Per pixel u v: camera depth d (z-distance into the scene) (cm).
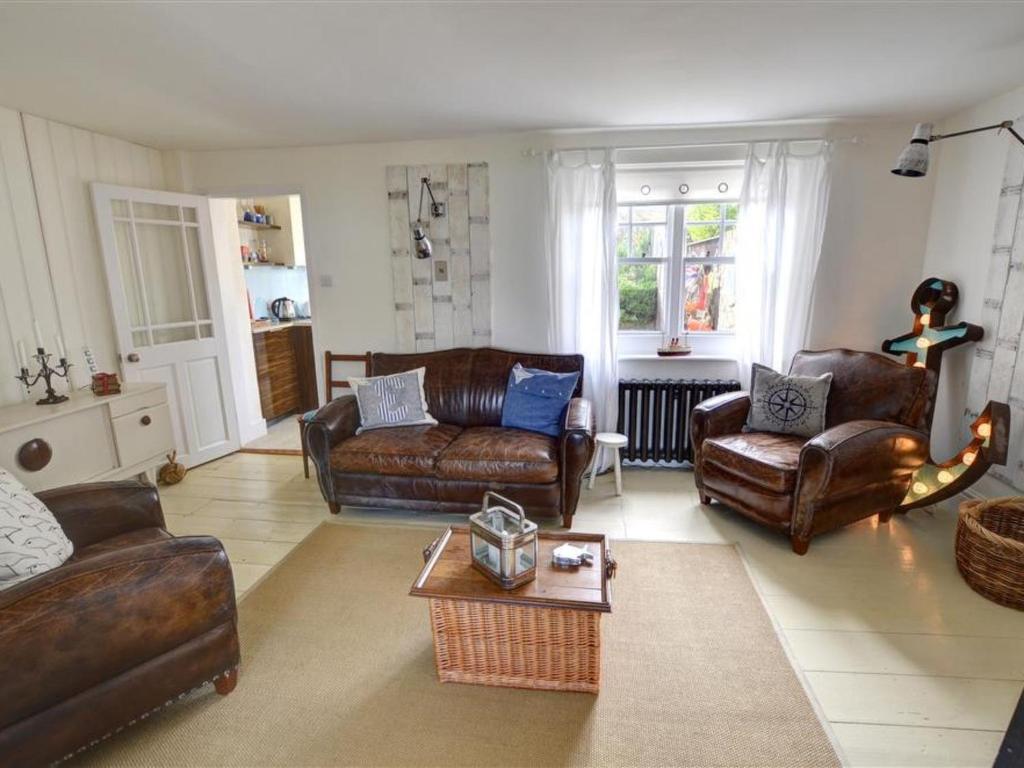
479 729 160
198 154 379
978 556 219
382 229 370
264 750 154
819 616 208
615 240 338
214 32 191
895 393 276
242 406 438
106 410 283
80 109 279
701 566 245
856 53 217
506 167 351
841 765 146
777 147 318
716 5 176
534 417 315
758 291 335
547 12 179
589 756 150
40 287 296
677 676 179
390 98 267
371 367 370
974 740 154
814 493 243
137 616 145
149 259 366
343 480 296
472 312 373
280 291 573
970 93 269
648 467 373
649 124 322
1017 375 262
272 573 245
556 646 169
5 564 156
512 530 173
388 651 194
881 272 339
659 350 364
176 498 332
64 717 137
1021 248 259
